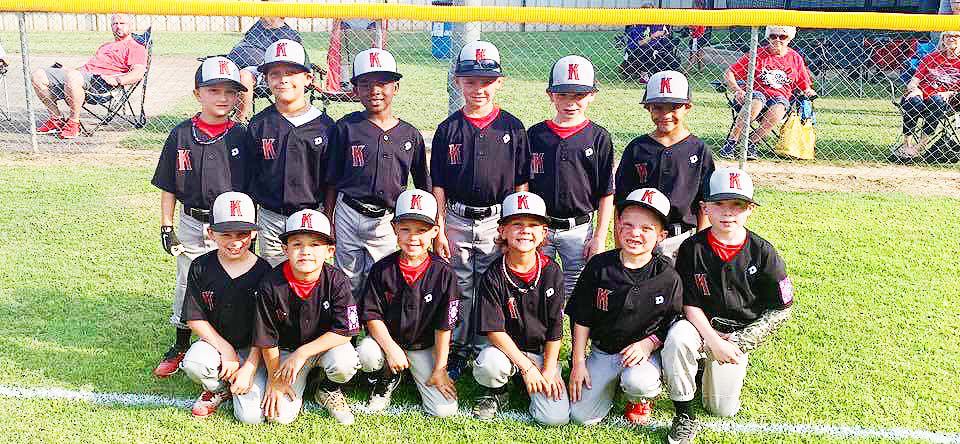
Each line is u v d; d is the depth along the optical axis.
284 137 4.25
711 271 3.73
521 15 6.75
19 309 4.79
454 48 7.13
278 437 3.62
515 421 3.79
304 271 3.61
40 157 7.93
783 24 6.72
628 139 8.73
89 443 3.52
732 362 3.57
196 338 4.48
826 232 6.23
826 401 3.96
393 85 4.28
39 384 3.99
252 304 3.80
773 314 3.81
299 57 4.24
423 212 3.70
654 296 3.70
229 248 3.73
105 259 5.57
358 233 4.36
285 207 4.30
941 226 6.39
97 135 8.78
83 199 6.74
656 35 12.21
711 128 9.52
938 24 6.66
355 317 3.73
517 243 3.63
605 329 3.78
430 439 3.63
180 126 4.21
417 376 3.84
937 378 4.17
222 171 4.21
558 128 4.32
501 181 4.32
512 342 3.78
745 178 3.67
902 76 11.04
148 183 7.20
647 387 3.62
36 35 16.28
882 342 4.54
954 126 8.57
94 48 14.47
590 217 4.46
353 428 3.70
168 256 5.66
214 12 6.71
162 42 15.40
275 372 3.72
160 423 3.70
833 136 9.28
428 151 7.96
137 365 4.22
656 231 3.66
